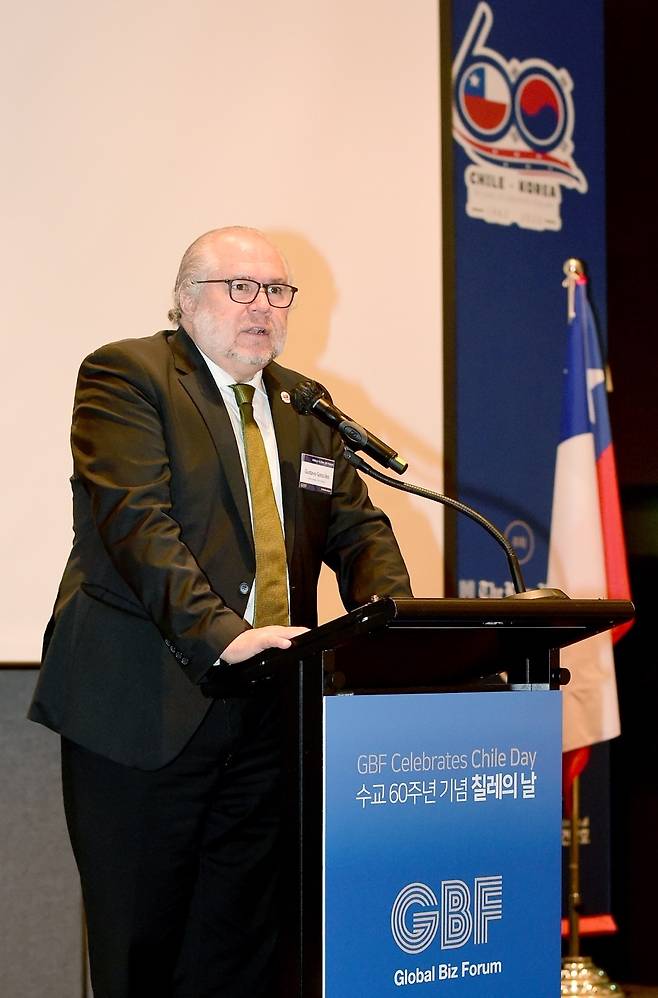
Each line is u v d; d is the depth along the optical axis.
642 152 4.26
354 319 3.77
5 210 3.29
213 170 3.57
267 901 2.37
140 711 2.17
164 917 2.24
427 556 3.85
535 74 4.14
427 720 1.79
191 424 2.28
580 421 4.05
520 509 4.01
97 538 2.28
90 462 2.19
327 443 2.50
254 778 2.29
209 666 1.94
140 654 2.19
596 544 4.00
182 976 2.35
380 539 2.48
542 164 4.13
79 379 2.33
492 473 3.97
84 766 2.22
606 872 4.07
